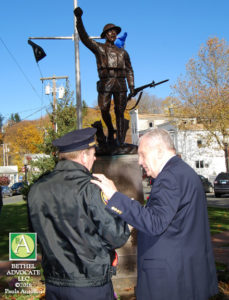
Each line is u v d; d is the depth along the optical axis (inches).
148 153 92.4
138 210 79.9
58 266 79.7
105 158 204.2
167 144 92.8
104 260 80.5
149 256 85.3
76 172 86.1
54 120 563.8
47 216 82.2
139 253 89.8
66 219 80.1
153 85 225.0
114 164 203.6
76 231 79.4
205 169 1673.2
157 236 82.0
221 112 1185.4
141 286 86.4
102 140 222.5
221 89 1172.5
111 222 78.8
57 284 80.4
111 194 80.9
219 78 1189.1
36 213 83.0
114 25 213.2
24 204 796.0
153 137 92.6
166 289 82.0
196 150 1673.2
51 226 81.7
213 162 1684.3
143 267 86.5
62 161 89.3
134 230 183.0
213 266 90.6
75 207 80.0
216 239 301.6
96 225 79.7
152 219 79.8
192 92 1217.4
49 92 1007.0
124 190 201.9
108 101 214.1
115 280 173.2
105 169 203.9
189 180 86.5
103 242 80.8
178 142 1681.8
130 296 160.4
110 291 82.3
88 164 92.0
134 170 205.0
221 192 881.5
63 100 568.1
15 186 1638.8
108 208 79.7
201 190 89.6
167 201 82.2
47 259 81.6
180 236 83.7
